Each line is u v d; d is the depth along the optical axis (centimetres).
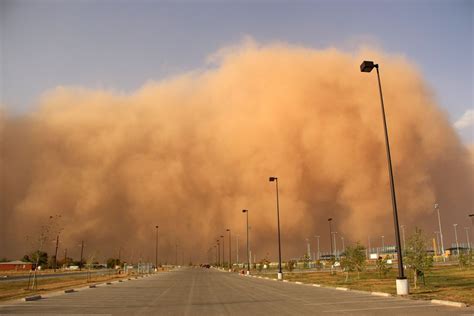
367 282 2873
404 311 1275
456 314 1187
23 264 9000
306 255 7600
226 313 1300
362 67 2111
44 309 1441
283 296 1923
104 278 4394
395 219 1872
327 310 1337
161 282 3612
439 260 7319
